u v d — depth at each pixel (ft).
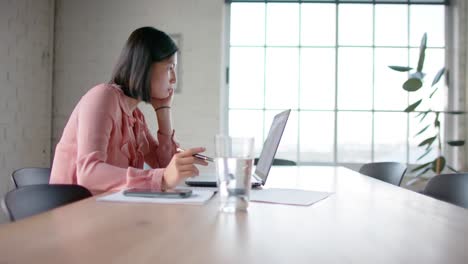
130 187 3.29
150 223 2.11
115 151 4.34
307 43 12.28
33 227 1.97
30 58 10.61
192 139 11.60
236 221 2.21
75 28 11.75
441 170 10.65
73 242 1.69
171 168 3.22
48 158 11.53
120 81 4.63
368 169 7.95
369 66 12.21
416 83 10.32
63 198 3.35
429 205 2.84
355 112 12.24
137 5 11.75
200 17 11.69
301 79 12.28
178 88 11.65
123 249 1.59
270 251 1.60
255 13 12.29
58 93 11.75
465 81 11.78
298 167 7.43
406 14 12.18
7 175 9.71
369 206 2.78
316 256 1.54
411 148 12.16
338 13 12.20
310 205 2.80
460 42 11.80
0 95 9.43
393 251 1.62
